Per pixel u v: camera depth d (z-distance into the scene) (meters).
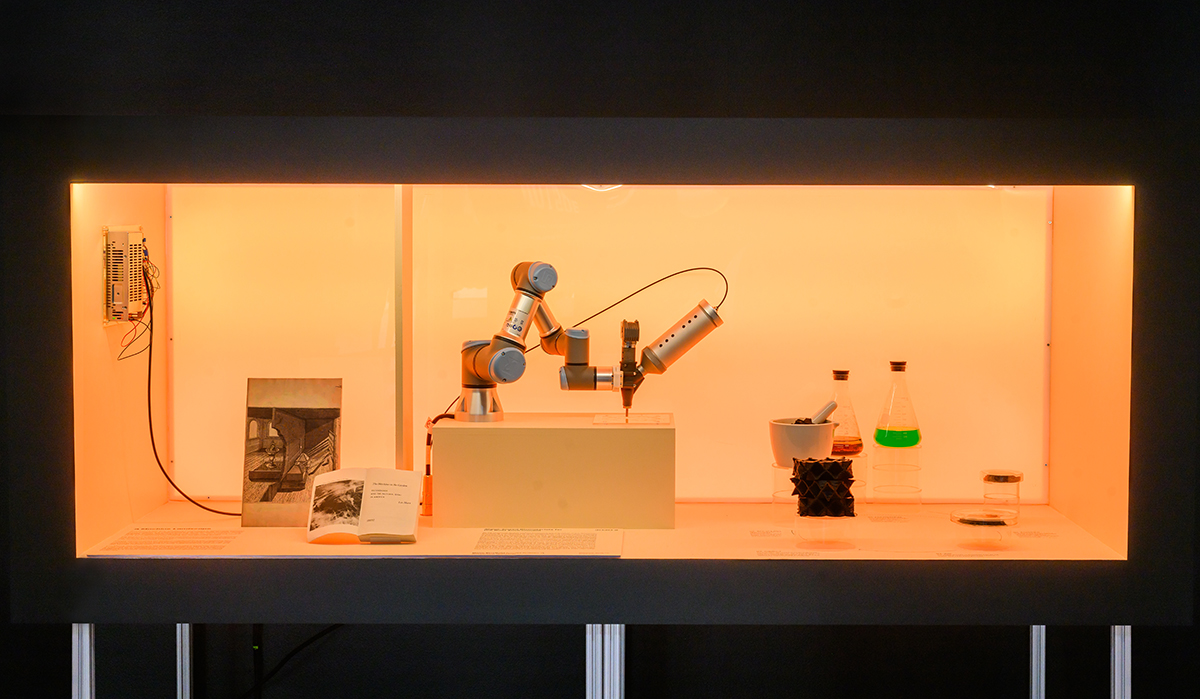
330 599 1.42
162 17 1.62
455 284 1.75
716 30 1.61
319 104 1.63
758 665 1.91
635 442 1.54
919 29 1.61
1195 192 1.38
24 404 1.43
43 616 1.44
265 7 1.62
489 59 1.62
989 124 1.38
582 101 1.62
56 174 1.41
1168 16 1.56
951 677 1.90
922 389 1.75
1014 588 1.40
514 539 1.49
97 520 1.51
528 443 1.54
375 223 1.75
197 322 1.76
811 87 1.61
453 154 1.40
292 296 1.76
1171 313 1.39
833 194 1.73
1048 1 1.59
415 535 1.48
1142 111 1.57
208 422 1.78
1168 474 1.40
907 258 1.73
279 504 1.61
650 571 1.40
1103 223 1.50
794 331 1.75
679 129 1.39
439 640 1.92
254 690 1.92
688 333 1.60
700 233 1.74
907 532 1.54
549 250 1.74
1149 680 1.87
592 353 1.76
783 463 1.60
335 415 1.63
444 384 1.77
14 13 1.61
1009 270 1.73
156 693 1.91
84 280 1.46
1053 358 1.72
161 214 1.74
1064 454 1.67
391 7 1.62
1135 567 1.40
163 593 1.43
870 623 1.40
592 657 1.54
